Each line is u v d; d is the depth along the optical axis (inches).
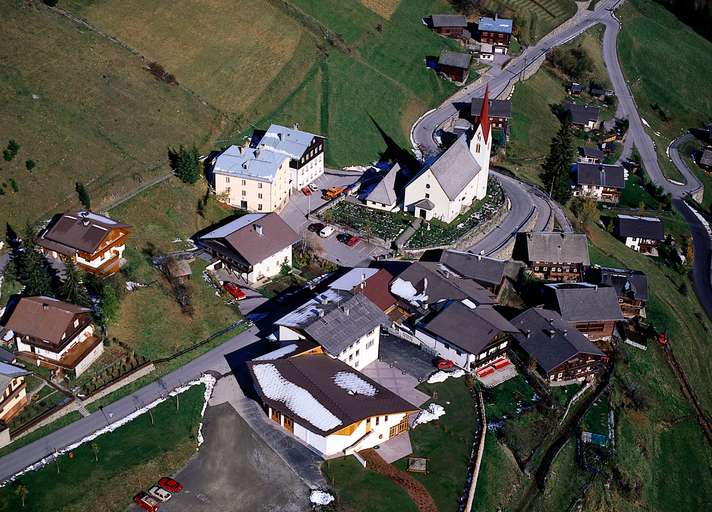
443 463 3922.2
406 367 4557.1
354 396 3959.2
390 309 4936.0
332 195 6043.3
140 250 5014.8
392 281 5024.6
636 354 5329.7
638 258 6702.8
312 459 3801.7
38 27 6402.6
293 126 6835.6
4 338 4163.4
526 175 7431.1
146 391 4114.2
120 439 3784.5
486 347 4581.7
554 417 4443.9
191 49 7076.8
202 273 5017.2
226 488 3607.3
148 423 3905.0
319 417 3799.2
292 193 6067.9
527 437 4281.5
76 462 3624.5
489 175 6983.3
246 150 5772.6
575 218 6855.3
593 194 7618.1
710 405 5319.9
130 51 6692.9
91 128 5728.3
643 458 4554.6
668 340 5684.1
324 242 5570.9
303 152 5974.4
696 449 4837.6
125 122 5940.0
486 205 6338.6
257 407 4084.6
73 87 5994.1
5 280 4485.7
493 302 5172.2
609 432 4505.4
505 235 6018.7
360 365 4507.9
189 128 6245.1
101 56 6441.9
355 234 5669.3
